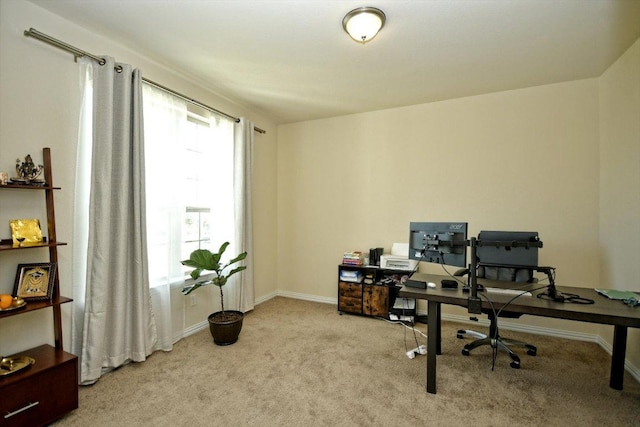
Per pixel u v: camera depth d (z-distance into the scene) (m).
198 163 3.22
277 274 4.57
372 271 3.70
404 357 2.58
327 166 4.25
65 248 2.09
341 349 2.72
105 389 2.05
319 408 1.88
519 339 2.99
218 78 3.02
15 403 1.54
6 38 1.81
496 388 2.12
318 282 4.30
